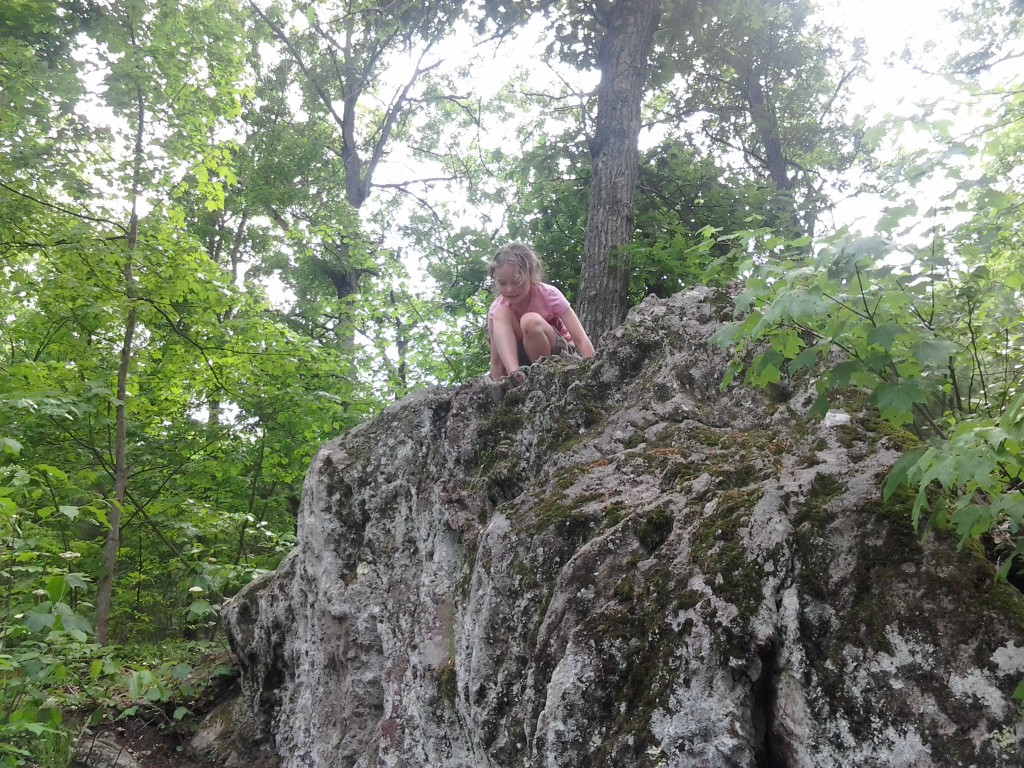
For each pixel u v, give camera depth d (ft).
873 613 6.16
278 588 13.60
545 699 7.25
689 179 36.09
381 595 11.25
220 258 49.44
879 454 7.28
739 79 46.01
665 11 33.78
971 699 5.56
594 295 27.09
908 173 7.20
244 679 13.97
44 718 11.53
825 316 7.07
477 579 8.76
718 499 7.47
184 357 22.91
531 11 30.60
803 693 6.02
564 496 8.75
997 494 5.78
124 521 19.93
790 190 33.86
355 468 12.27
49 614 10.65
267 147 49.80
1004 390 8.48
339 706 11.21
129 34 19.60
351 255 46.57
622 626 7.00
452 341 40.63
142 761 12.88
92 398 19.63
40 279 19.61
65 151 19.26
